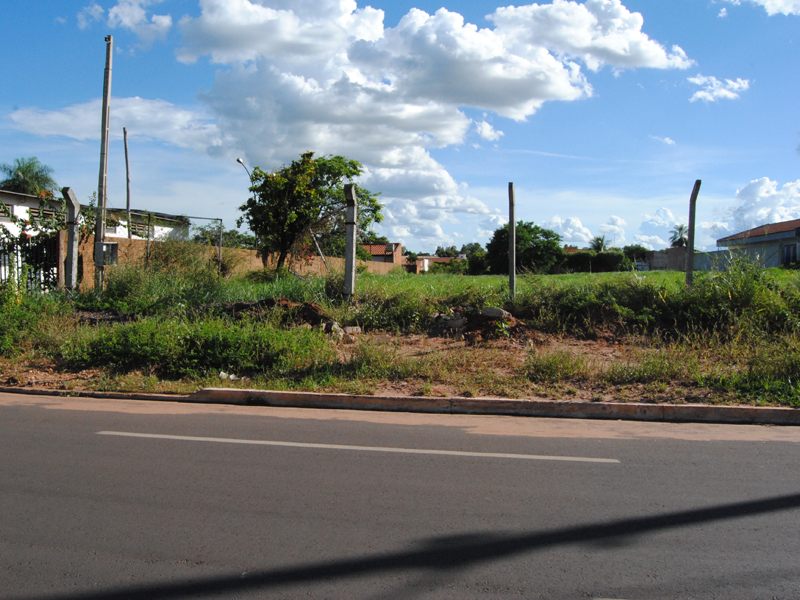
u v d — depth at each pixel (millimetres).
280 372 8953
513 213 12930
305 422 6836
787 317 10727
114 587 3125
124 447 5715
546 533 3826
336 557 3475
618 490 4625
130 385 8500
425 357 9766
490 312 11852
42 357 10141
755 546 3662
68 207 15289
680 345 10219
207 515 4074
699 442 6051
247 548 3582
